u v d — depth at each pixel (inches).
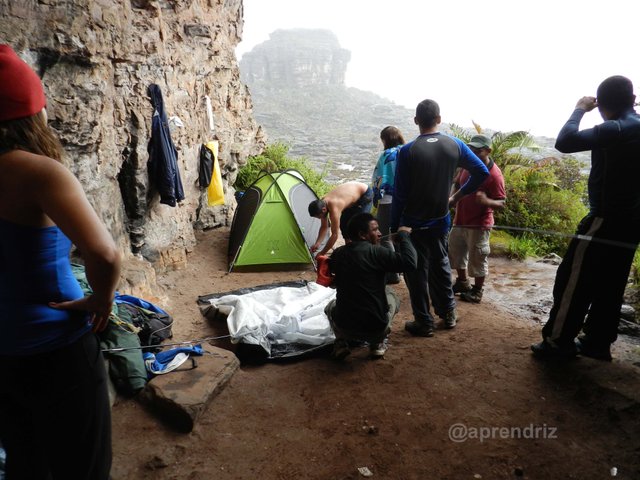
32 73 50.2
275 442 100.6
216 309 169.8
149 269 182.5
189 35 250.4
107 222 167.9
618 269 115.3
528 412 108.1
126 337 119.7
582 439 98.8
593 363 121.9
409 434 102.2
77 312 54.4
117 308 128.6
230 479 90.0
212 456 96.3
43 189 46.6
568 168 418.3
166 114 199.5
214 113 295.6
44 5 128.9
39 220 49.3
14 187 47.2
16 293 50.6
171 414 106.1
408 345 144.3
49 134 51.8
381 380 124.2
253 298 173.8
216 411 110.3
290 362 137.8
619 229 110.9
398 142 200.2
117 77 172.4
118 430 102.6
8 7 119.3
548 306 182.4
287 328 149.8
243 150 350.3
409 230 130.6
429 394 116.7
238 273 229.6
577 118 113.2
